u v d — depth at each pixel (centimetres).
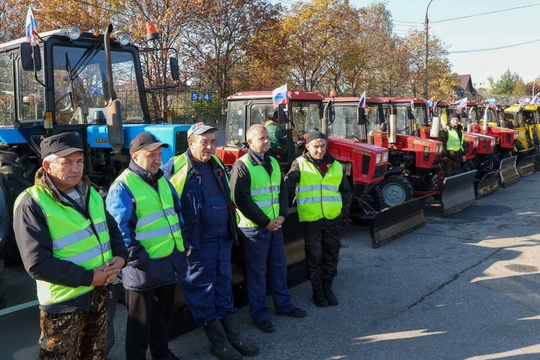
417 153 948
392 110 988
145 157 326
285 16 2342
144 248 322
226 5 1742
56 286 261
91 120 606
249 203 403
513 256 638
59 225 256
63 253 257
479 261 619
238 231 421
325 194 463
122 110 651
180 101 1805
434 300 495
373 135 981
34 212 249
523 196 1069
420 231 780
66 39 584
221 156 762
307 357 380
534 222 826
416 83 3234
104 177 607
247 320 449
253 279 421
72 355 267
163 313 351
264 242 421
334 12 2408
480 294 509
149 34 670
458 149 1037
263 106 763
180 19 1598
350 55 2509
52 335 263
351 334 420
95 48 612
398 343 402
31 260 245
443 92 3566
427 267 599
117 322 438
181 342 407
